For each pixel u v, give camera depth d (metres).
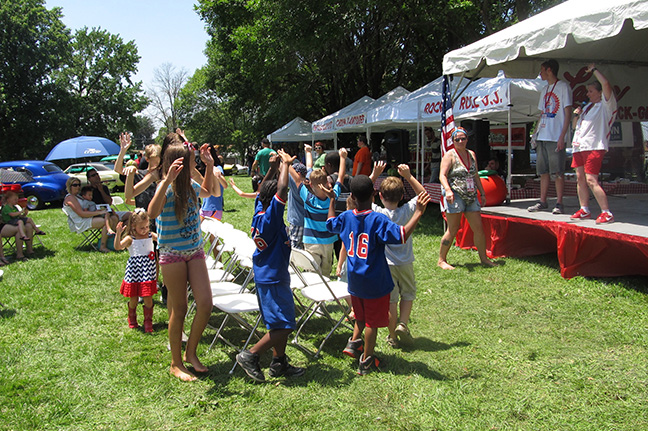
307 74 24.94
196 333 3.69
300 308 5.24
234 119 50.50
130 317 4.81
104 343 4.40
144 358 4.02
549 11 5.99
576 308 4.70
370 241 3.48
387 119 11.39
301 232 5.57
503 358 3.79
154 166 3.94
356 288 3.54
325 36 16.06
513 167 12.73
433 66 22.53
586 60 8.15
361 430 2.93
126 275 4.64
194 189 3.72
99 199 9.09
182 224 3.48
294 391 3.43
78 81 40.97
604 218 5.42
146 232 4.65
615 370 3.47
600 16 4.75
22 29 31.75
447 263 6.56
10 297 5.80
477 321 4.57
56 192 15.98
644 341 3.86
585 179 5.71
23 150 33.91
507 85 7.75
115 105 40.75
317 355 4.00
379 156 15.81
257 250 3.62
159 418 3.14
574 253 5.54
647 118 8.79
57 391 3.51
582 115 5.57
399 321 4.38
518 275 5.87
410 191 11.76
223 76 32.72
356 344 3.72
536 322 4.45
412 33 20.80
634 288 5.07
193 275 3.57
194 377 3.63
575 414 2.99
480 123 9.80
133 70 41.94
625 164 9.18
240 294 4.29
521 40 5.82
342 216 3.67
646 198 7.62
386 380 3.52
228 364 3.91
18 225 8.10
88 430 3.04
